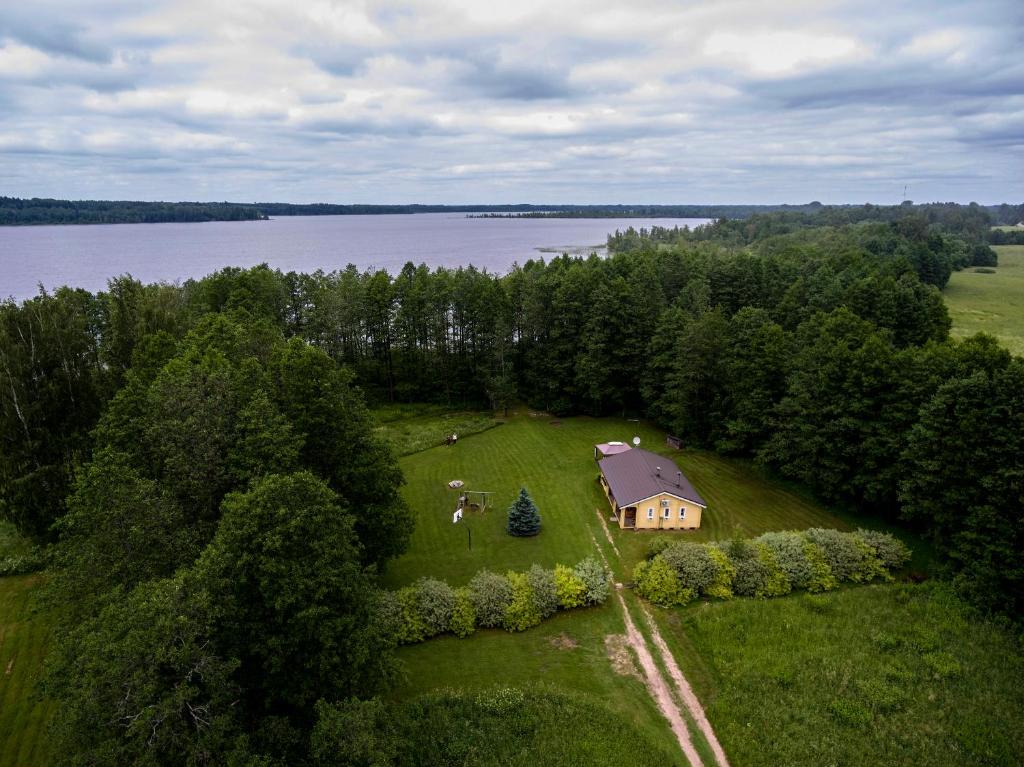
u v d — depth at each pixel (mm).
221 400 30219
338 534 23688
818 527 42062
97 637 17531
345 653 22016
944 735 25047
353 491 33719
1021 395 33344
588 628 32125
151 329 48562
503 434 61594
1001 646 29781
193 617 18516
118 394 31766
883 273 86500
